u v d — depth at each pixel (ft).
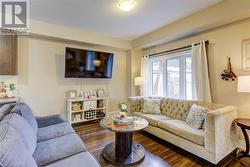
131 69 15.89
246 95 8.39
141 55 16.10
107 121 8.05
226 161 7.16
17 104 6.97
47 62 12.23
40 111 11.96
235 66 8.82
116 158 7.21
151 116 10.44
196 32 10.57
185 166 6.76
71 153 5.13
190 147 7.47
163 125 8.99
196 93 10.37
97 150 8.26
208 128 6.72
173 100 10.92
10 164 2.95
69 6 8.74
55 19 10.48
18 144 3.46
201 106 8.91
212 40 9.88
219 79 9.54
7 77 10.70
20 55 11.12
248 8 7.29
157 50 14.19
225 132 7.15
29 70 11.50
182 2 8.31
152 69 14.97
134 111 12.08
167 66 13.39
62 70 12.94
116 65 15.96
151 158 7.44
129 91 16.20
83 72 13.07
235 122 7.48
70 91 13.32
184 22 10.30
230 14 7.94
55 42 12.55
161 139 9.75
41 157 4.80
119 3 8.23
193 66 10.60
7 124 4.15
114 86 15.85
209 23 8.93
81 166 4.22
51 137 6.42
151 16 9.98
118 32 13.14
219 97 9.55
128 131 6.71
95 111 13.76
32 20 10.46
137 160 7.04
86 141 9.46
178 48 12.07
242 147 8.23
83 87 14.02
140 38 14.47
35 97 11.76
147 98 12.34
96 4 8.52
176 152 8.05
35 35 11.19
